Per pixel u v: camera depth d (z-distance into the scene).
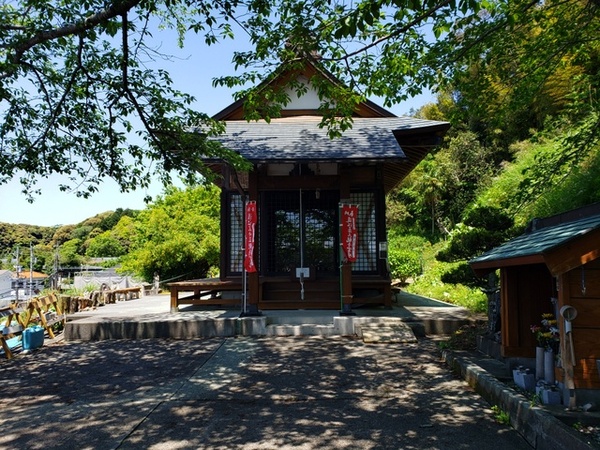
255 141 8.95
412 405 4.38
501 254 4.48
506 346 4.73
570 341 3.41
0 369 6.27
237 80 5.89
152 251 20.97
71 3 5.94
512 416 3.77
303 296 9.32
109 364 6.38
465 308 9.77
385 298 9.28
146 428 3.95
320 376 5.52
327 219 10.08
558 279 3.52
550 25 7.12
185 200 22.83
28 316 8.16
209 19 5.19
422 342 7.31
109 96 6.39
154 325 8.20
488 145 26.89
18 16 5.91
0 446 3.65
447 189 26.75
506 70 7.77
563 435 2.96
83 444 3.64
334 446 3.50
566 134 10.73
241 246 10.45
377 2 3.51
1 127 6.73
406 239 27.08
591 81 8.09
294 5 4.67
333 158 7.85
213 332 8.19
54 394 5.06
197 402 4.63
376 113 10.86
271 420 4.08
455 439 3.55
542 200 11.81
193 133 6.61
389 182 13.71
